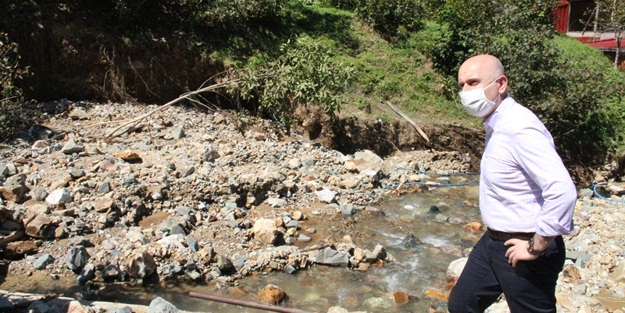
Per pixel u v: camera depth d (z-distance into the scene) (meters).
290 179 9.09
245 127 10.69
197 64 12.03
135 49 11.52
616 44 19.20
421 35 14.82
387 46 14.26
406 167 11.20
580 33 21.62
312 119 11.49
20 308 4.55
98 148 8.90
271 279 6.36
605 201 10.30
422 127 12.32
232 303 5.23
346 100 12.23
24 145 8.74
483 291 3.63
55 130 9.50
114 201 7.19
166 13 12.34
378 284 6.46
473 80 3.35
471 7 13.77
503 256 3.37
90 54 11.20
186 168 8.49
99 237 6.67
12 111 9.05
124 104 11.22
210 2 12.60
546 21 16.89
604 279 6.45
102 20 11.60
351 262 6.84
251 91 11.55
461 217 9.01
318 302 5.95
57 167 7.98
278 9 13.48
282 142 10.79
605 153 13.30
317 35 13.84
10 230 6.39
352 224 8.19
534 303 3.33
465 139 12.64
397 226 8.33
